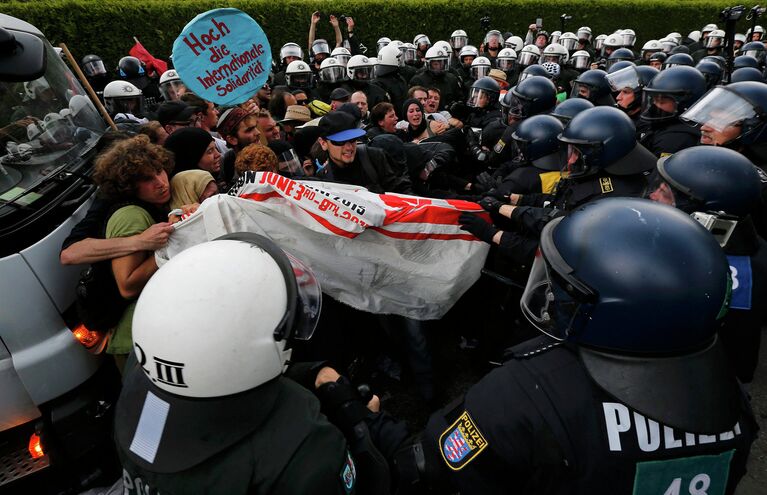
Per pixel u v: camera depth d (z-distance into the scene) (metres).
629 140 2.11
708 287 0.86
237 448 0.87
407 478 1.08
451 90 7.47
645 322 0.85
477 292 2.92
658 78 3.28
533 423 0.90
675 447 0.87
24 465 1.93
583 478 0.87
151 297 0.91
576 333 0.94
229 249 0.96
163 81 5.71
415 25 11.79
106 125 2.98
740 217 1.50
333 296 2.16
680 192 1.55
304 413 0.94
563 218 1.08
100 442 2.05
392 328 2.54
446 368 2.89
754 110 2.34
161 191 1.93
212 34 2.44
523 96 3.77
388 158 2.88
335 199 1.95
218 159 2.71
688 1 14.27
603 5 13.45
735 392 0.89
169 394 0.90
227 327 0.85
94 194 2.19
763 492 2.14
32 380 1.78
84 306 1.78
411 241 2.16
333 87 6.78
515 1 12.50
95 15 8.72
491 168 3.96
